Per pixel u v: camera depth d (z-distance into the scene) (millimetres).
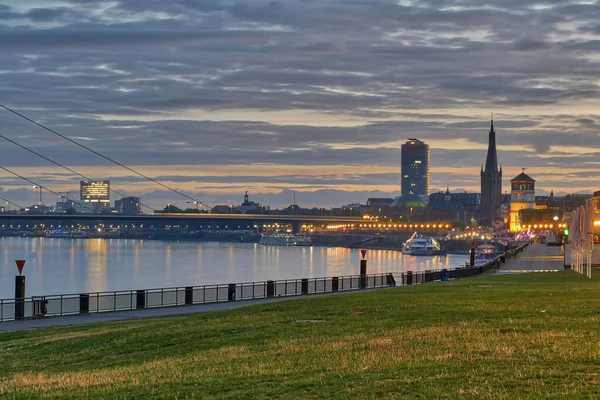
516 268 107312
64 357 34062
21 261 59000
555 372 21922
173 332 36875
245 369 25891
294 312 42281
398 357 25812
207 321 41844
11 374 30734
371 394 21031
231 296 72125
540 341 26781
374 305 42750
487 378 21750
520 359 24000
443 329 31312
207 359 28938
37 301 58750
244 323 38406
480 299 43781
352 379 22984
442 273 92625
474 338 28516
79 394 23984
